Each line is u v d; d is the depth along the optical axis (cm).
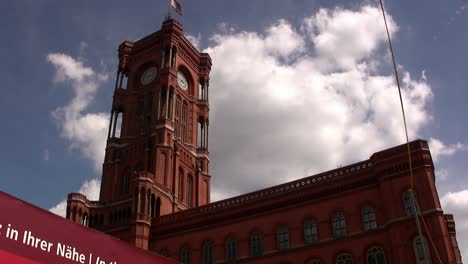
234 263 5400
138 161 7769
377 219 4806
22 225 1408
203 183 8300
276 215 5428
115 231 6438
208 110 9119
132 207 6431
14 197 1415
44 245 1445
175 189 7394
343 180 5162
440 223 4353
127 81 8931
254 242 5438
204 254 5712
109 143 8175
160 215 6550
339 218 5044
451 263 4147
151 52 8888
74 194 7112
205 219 5888
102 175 7875
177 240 5981
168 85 8188
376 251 4672
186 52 9088
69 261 1498
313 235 5112
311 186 5331
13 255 1355
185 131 8444
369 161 5141
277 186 5597
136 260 1725
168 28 8788
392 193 4731
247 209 5634
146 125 8150
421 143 4791
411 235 4456
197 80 9256
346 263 4778
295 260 5044
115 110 8525
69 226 1543
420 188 4609
